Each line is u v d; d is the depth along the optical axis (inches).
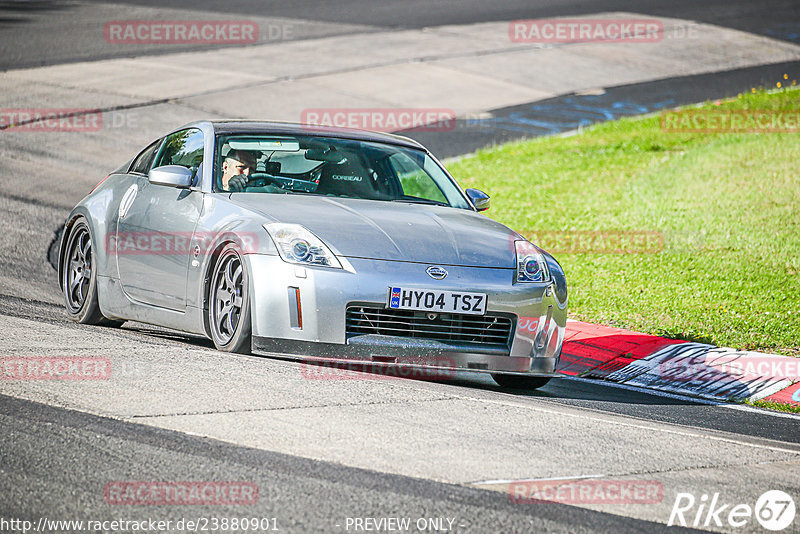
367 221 896.3
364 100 2768.2
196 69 3038.9
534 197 1936.5
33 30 3511.3
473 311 854.5
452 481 579.8
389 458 610.5
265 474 568.1
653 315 1278.3
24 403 675.4
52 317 1072.2
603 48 3582.7
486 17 4074.8
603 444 690.2
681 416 886.4
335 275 828.6
